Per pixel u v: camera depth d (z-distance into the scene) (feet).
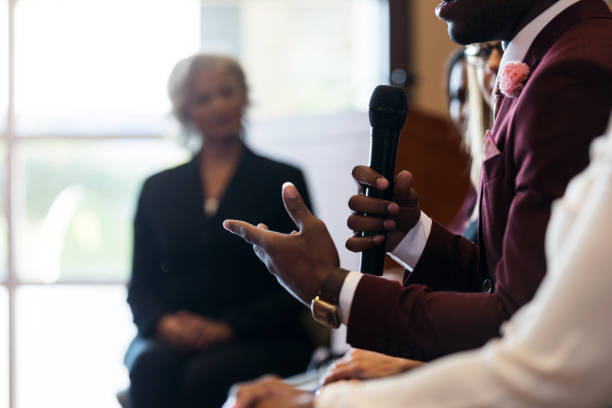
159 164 14.96
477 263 4.48
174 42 15.10
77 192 14.92
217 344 8.13
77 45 14.92
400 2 13.50
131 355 8.30
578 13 3.72
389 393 2.61
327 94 14.76
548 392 2.31
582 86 3.26
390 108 4.00
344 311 3.53
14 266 14.65
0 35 14.71
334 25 14.62
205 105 9.04
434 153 9.37
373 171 4.05
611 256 2.26
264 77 15.02
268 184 8.83
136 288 8.89
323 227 3.67
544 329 2.33
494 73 6.12
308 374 6.80
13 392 14.58
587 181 2.48
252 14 15.06
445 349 3.32
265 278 8.58
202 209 8.81
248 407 2.95
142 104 14.99
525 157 3.34
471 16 3.93
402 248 4.53
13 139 14.67
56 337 14.76
